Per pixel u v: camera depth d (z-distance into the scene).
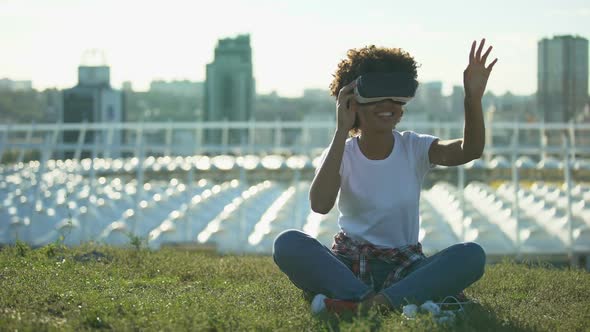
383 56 6.10
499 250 20.48
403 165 6.23
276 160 25.66
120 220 21.84
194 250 19.14
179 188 24.75
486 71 5.91
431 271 5.84
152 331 5.16
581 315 5.77
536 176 27.64
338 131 6.07
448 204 23.08
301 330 5.29
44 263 8.39
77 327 5.30
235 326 5.29
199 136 31.05
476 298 6.69
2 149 28.14
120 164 28.36
